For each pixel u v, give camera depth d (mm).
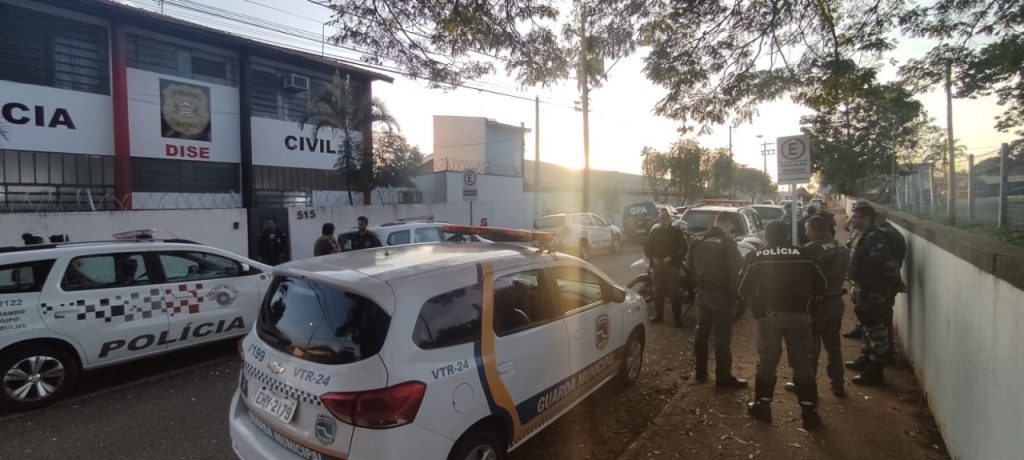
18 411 4730
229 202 16297
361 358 2666
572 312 4121
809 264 4020
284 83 17625
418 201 21094
